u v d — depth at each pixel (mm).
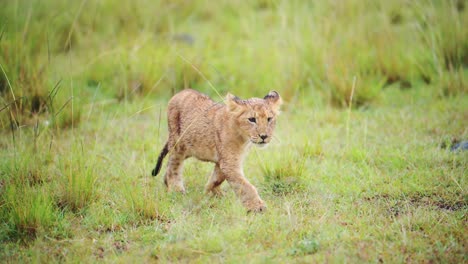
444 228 9469
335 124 15875
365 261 8523
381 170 12555
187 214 10367
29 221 9922
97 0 22250
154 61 18750
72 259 9070
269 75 18562
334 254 8734
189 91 12242
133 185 11820
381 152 13453
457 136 14094
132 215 10414
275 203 11008
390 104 17156
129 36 20688
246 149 11180
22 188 10758
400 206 10664
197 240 9352
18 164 11930
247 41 21594
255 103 11023
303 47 18906
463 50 18750
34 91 15781
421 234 9359
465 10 20625
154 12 22484
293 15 21531
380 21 19844
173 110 12164
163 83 18469
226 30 22766
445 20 18859
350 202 10930
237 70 19172
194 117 11586
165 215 10531
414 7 20219
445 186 11359
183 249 9117
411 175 12008
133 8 22422
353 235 9445
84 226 10172
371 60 18906
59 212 10680
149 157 13672
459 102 16438
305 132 14664
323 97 17609
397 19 21578
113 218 10352
